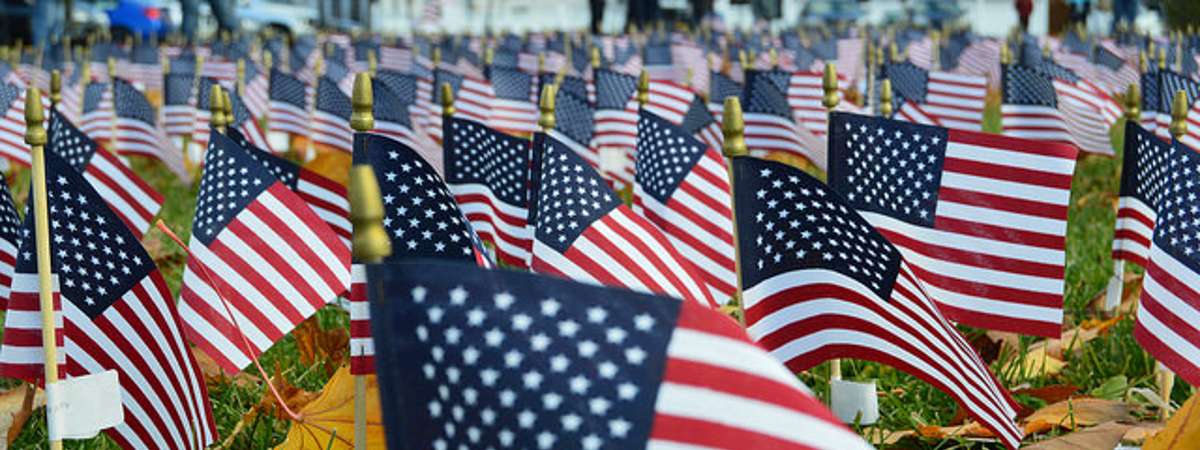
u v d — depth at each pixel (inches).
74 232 193.2
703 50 789.9
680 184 246.5
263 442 220.1
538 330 118.6
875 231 186.1
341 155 407.5
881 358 197.2
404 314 121.0
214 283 209.8
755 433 116.7
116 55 898.1
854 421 216.5
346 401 198.8
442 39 973.2
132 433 201.6
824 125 436.1
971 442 213.8
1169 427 182.9
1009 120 431.8
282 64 861.8
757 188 192.1
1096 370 259.6
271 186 217.5
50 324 187.8
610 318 117.7
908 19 1572.3
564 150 205.3
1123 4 1068.5
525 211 263.1
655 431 118.0
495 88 485.4
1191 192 203.5
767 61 745.0
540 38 1025.5
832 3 1685.5
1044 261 216.8
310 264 217.8
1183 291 206.2
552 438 120.0
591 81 530.6
